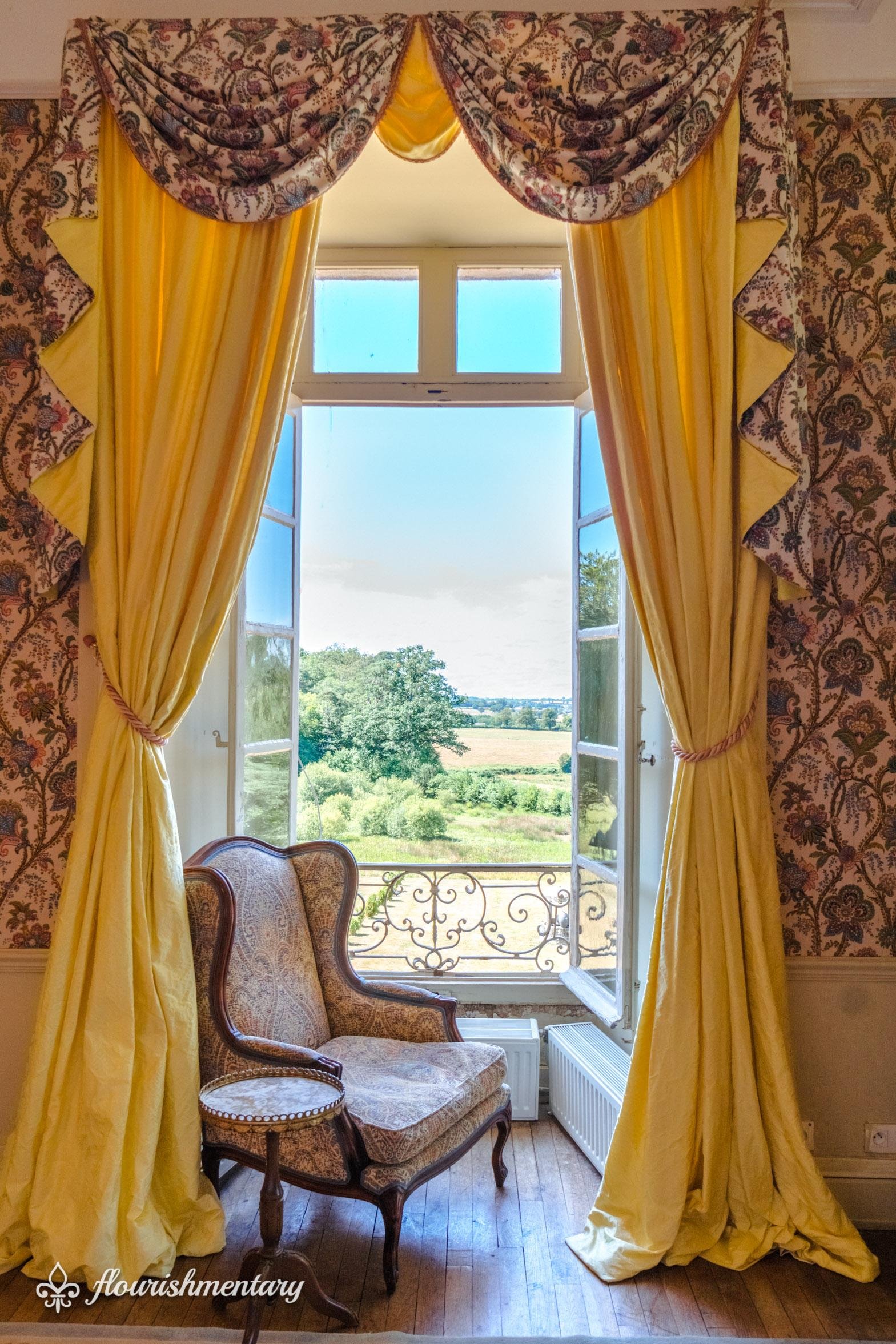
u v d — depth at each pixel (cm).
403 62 244
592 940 318
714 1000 236
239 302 251
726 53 239
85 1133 224
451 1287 222
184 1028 235
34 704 267
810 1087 262
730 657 249
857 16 258
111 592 246
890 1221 257
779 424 240
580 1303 216
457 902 704
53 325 242
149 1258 220
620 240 247
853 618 263
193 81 245
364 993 284
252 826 308
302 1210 260
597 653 316
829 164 262
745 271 242
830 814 263
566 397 333
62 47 262
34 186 268
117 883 234
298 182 244
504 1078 269
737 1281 225
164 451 246
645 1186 234
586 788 326
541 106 241
